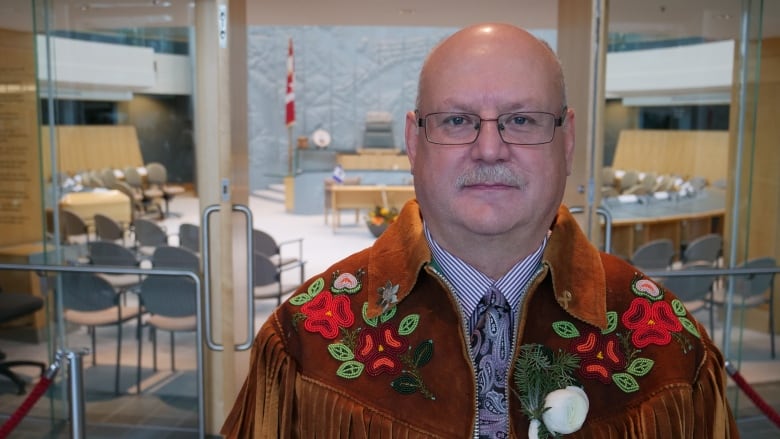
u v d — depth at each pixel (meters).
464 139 0.98
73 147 3.54
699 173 3.66
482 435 1.02
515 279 1.06
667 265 3.70
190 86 3.49
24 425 3.59
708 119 3.62
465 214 0.97
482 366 1.05
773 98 4.15
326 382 1.04
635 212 3.61
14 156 3.59
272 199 14.34
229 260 3.31
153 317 3.58
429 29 16.77
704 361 1.08
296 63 16.66
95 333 3.61
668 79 3.51
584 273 1.08
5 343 3.63
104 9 3.45
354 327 1.08
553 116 0.98
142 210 3.54
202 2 3.43
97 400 3.63
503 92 0.96
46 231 3.60
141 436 3.52
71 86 3.50
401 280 1.08
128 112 3.51
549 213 1.01
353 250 8.89
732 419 1.10
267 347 1.09
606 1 3.35
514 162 0.96
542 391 1.00
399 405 1.02
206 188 3.52
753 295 3.74
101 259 3.59
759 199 4.21
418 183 1.03
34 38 3.45
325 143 15.72
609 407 1.01
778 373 3.78
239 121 3.61
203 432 3.49
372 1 6.00
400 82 16.95
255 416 1.07
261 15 6.84
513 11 6.55
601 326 1.05
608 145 3.50
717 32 3.55
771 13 3.63
